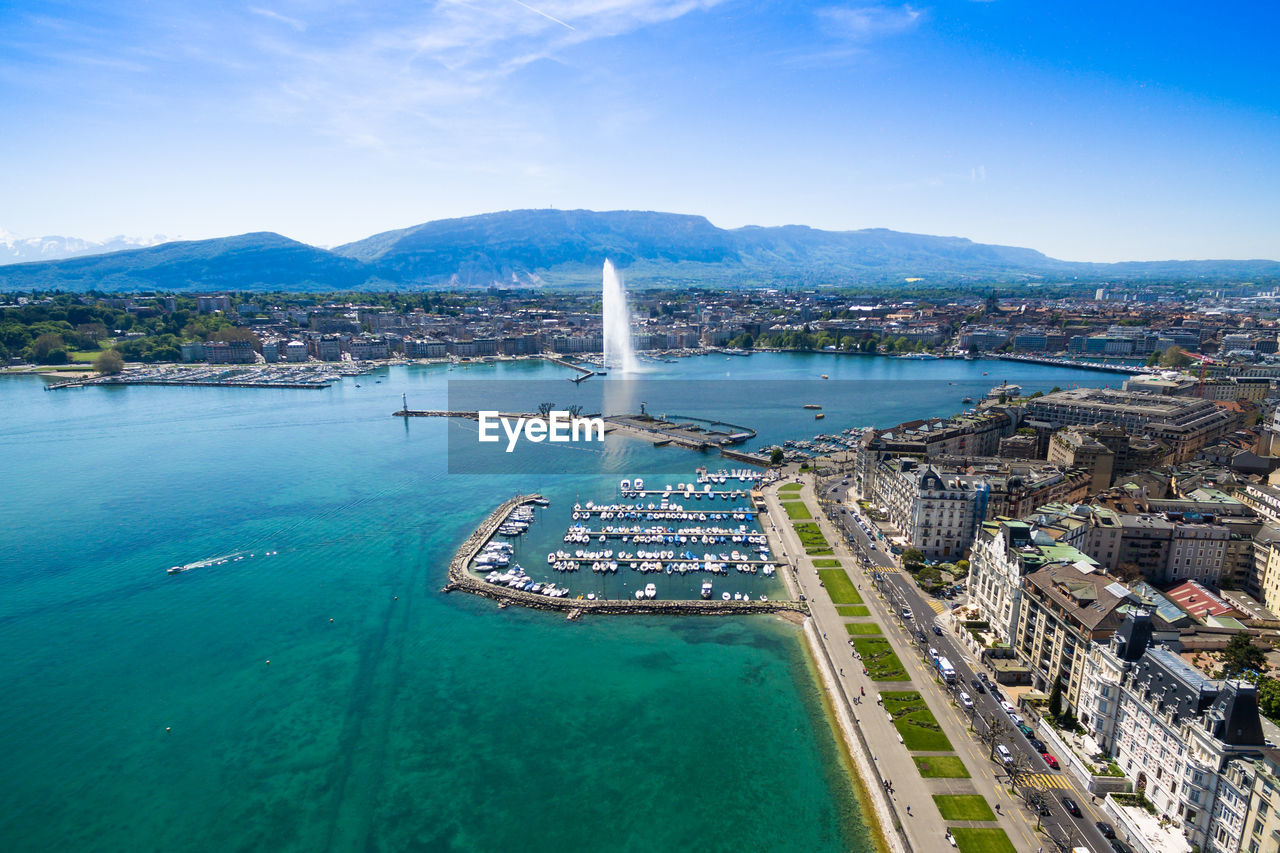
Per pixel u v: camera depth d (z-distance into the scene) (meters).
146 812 176.62
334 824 172.50
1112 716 180.00
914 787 174.75
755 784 182.75
